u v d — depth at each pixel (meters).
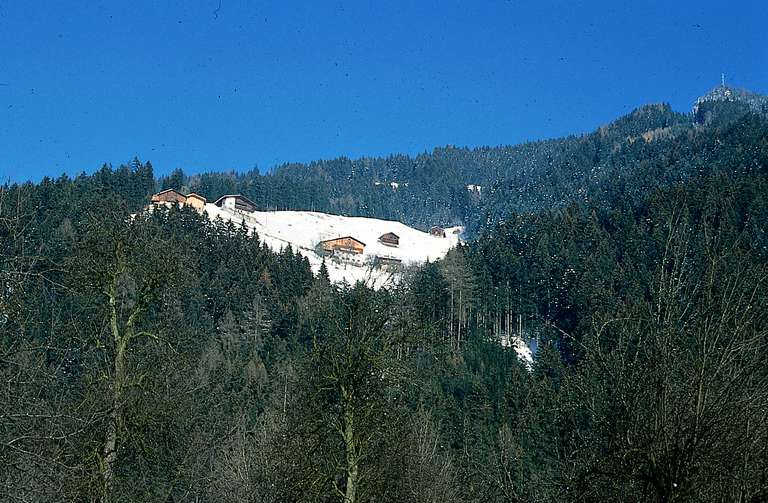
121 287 30.58
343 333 30.95
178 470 31.50
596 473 15.39
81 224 31.66
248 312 107.62
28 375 20.97
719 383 14.42
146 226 32.78
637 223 148.50
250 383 70.44
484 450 42.69
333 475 29.66
